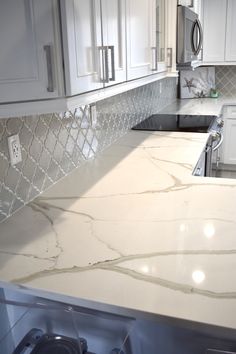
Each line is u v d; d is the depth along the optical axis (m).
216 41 4.30
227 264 1.07
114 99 2.46
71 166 1.90
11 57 0.97
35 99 1.04
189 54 2.91
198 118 3.29
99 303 0.93
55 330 1.11
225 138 4.36
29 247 1.19
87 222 1.35
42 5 0.99
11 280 1.02
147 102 3.34
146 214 1.40
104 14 1.34
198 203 1.49
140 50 1.84
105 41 1.37
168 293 0.95
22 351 1.13
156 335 1.10
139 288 0.97
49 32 1.02
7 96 0.99
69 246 1.18
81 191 1.65
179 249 1.15
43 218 1.39
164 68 2.49
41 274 1.04
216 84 4.79
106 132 2.36
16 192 1.44
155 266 1.06
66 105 1.12
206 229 1.27
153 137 2.65
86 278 1.02
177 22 2.61
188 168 1.94
